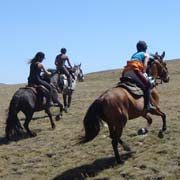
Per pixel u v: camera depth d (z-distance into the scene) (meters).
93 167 13.33
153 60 15.23
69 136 16.95
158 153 13.40
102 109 12.24
